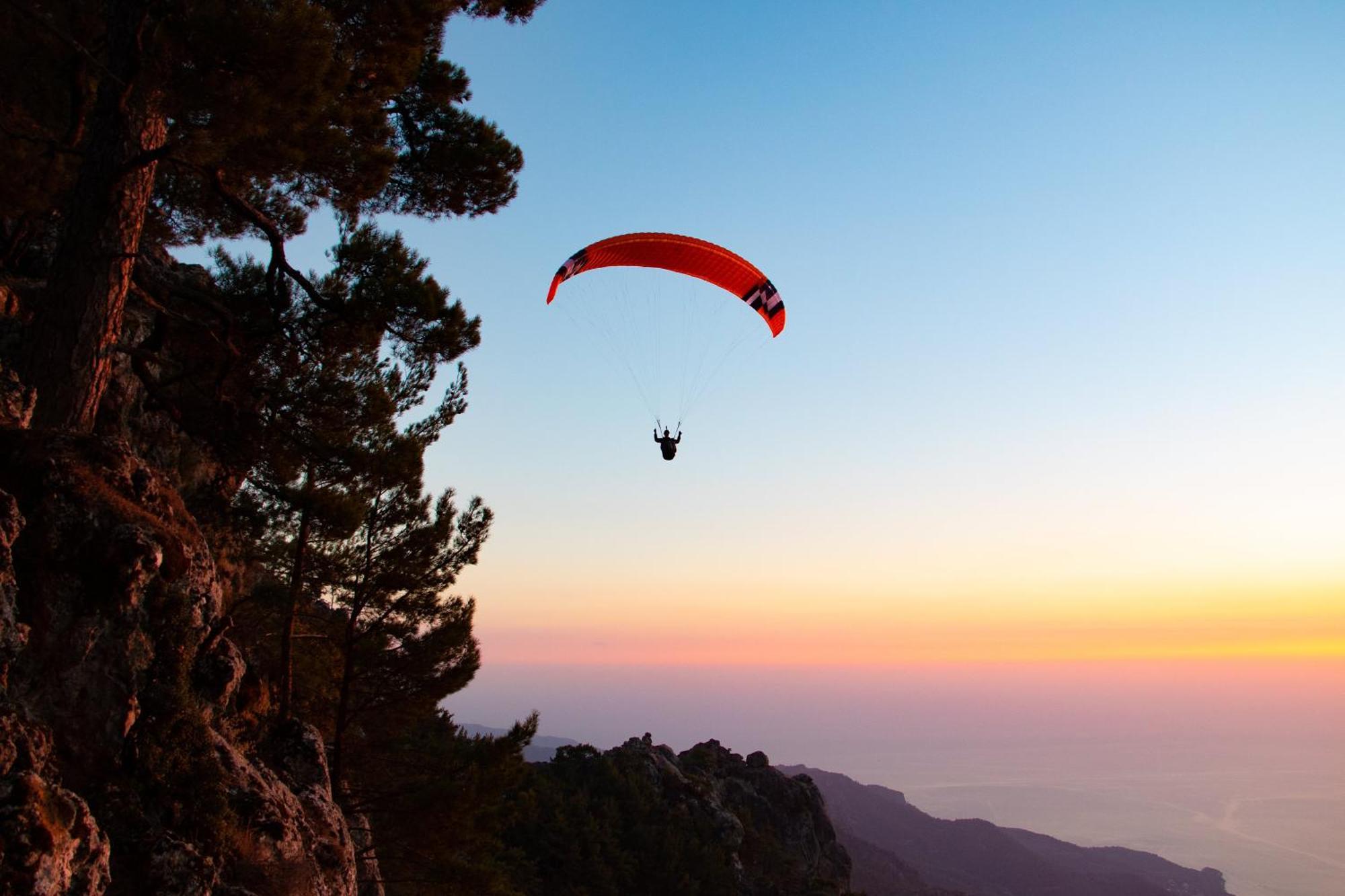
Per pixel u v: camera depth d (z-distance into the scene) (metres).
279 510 18.31
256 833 10.98
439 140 17.92
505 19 17.47
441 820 20.44
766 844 73.62
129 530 10.73
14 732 8.34
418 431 21.70
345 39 14.59
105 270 12.84
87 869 8.22
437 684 22.14
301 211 19.48
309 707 21.08
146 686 10.76
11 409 11.41
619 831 63.03
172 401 16.75
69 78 14.05
